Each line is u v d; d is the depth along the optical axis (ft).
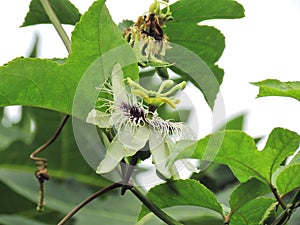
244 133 1.76
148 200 1.88
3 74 1.82
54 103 1.90
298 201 1.87
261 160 1.83
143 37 1.88
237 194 1.90
